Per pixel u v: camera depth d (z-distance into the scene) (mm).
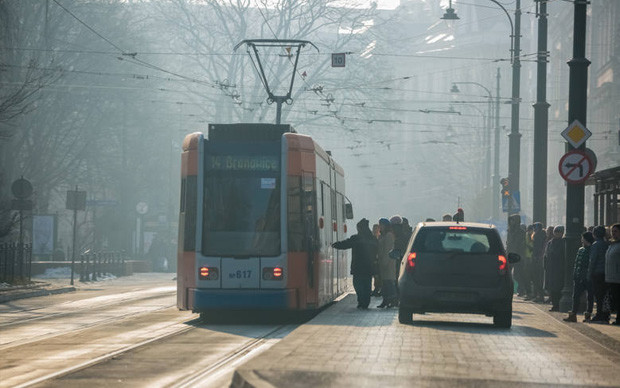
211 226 33938
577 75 39188
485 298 30438
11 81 76875
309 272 34438
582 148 38062
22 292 50219
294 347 22594
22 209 59875
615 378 18688
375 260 40812
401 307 31047
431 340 25344
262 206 34000
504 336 27312
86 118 98250
